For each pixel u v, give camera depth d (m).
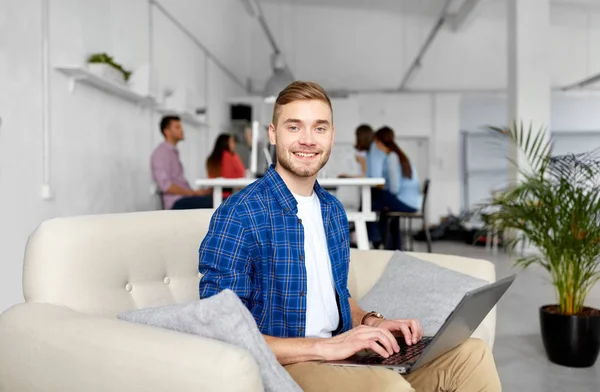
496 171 12.52
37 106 3.45
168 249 1.63
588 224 2.66
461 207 12.58
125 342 1.05
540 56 7.36
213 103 8.52
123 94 4.76
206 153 8.08
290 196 1.42
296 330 1.38
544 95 7.34
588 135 12.60
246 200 1.37
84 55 4.16
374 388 1.16
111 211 4.63
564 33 11.43
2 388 1.26
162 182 4.66
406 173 5.61
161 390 0.98
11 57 3.18
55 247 1.37
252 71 11.76
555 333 2.79
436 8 11.33
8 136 3.15
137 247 1.54
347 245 1.63
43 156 3.52
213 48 8.55
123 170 4.91
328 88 11.84
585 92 11.83
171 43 6.43
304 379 1.24
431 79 11.98
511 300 4.41
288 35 11.74
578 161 2.64
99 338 1.09
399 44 11.80
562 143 12.66
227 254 1.31
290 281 1.38
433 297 1.97
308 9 11.71
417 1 11.14
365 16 11.76
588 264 2.76
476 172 12.58
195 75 7.48
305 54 11.75
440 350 1.34
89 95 4.22
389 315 1.96
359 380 1.19
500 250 8.06
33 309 1.29
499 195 3.19
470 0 9.67
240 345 1.03
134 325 1.13
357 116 11.05
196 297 1.66
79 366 1.10
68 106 3.89
